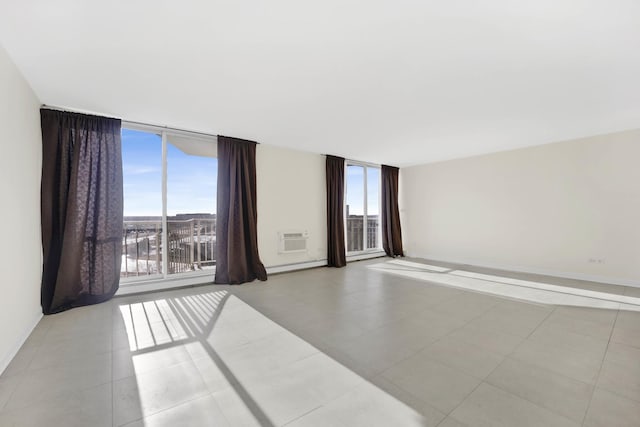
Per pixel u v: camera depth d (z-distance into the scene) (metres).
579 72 2.44
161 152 3.94
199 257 4.87
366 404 1.57
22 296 2.34
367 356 2.10
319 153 5.60
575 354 2.13
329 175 5.64
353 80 2.58
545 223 4.86
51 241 2.99
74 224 3.09
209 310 3.08
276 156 5.01
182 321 2.76
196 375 1.84
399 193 7.25
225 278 4.21
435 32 1.91
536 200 4.96
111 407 1.53
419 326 2.66
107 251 3.34
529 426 1.40
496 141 4.71
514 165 5.23
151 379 1.80
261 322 2.74
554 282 4.34
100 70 2.37
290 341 2.34
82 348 2.20
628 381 1.78
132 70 2.38
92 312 2.99
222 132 4.17
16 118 2.28
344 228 5.88
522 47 2.08
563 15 1.73
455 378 1.82
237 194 4.38
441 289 3.96
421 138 4.52
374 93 2.86
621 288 3.98
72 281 3.06
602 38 1.96
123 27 1.83
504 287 4.07
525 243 5.09
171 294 3.68
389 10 1.69
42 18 1.72
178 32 1.89
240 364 1.98
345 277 4.71
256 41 2.00
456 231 6.10
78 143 3.16
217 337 2.41
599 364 1.99
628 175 4.10
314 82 2.62
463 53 2.16
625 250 4.13
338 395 1.64
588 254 4.44
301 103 3.10
